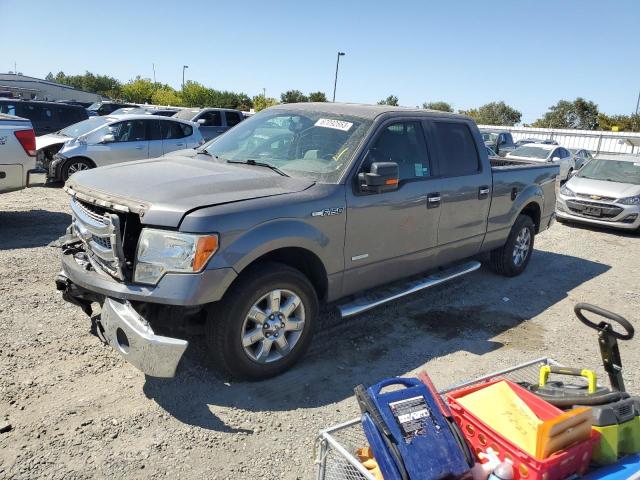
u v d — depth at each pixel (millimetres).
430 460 2381
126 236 3672
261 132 5000
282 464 3096
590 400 2695
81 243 4172
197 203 3504
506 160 7887
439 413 2559
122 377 3844
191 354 4199
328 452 2613
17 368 3838
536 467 2361
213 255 3428
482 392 2754
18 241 7109
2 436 3113
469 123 5820
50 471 2871
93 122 12883
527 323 5508
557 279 7180
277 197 3859
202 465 3025
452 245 5512
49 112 16391
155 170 4176
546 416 2551
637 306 6352
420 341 4863
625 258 8758
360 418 2756
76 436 3164
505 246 6668
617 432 2627
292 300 3922
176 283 3383
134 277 3479
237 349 3674
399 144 4863
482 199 5777
